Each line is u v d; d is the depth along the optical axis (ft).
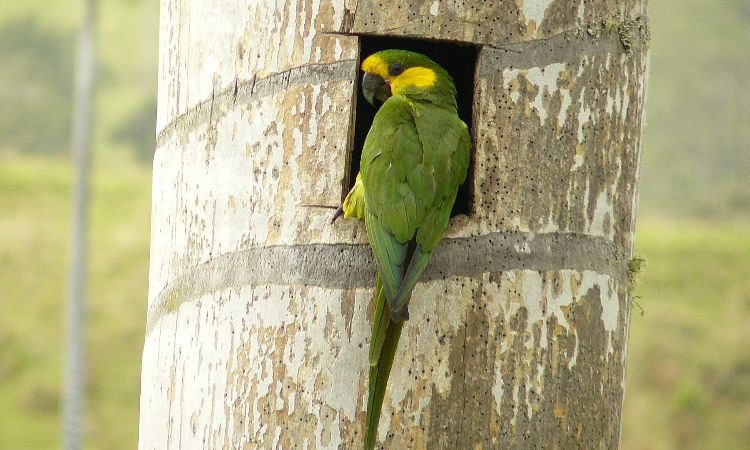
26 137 187.83
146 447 23.36
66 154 184.24
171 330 22.85
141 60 215.31
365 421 20.75
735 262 106.63
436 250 21.39
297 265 21.24
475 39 21.67
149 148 187.32
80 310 79.66
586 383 21.85
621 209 22.74
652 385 89.92
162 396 22.86
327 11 21.36
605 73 22.30
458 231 21.56
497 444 21.12
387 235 20.94
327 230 21.29
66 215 118.11
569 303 21.70
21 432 82.89
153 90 203.31
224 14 22.26
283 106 21.49
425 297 21.15
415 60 23.67
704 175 147.13
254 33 21.81
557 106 21.89
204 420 21.70
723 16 186.70
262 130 21.62
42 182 127.13
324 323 21.01
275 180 21.53
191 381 22.08
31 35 216.74
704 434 85.05
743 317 96.84
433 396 20.95
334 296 21.06
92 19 84.07
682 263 106.52
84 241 81.00
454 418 21.01
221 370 21.54
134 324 95.76
